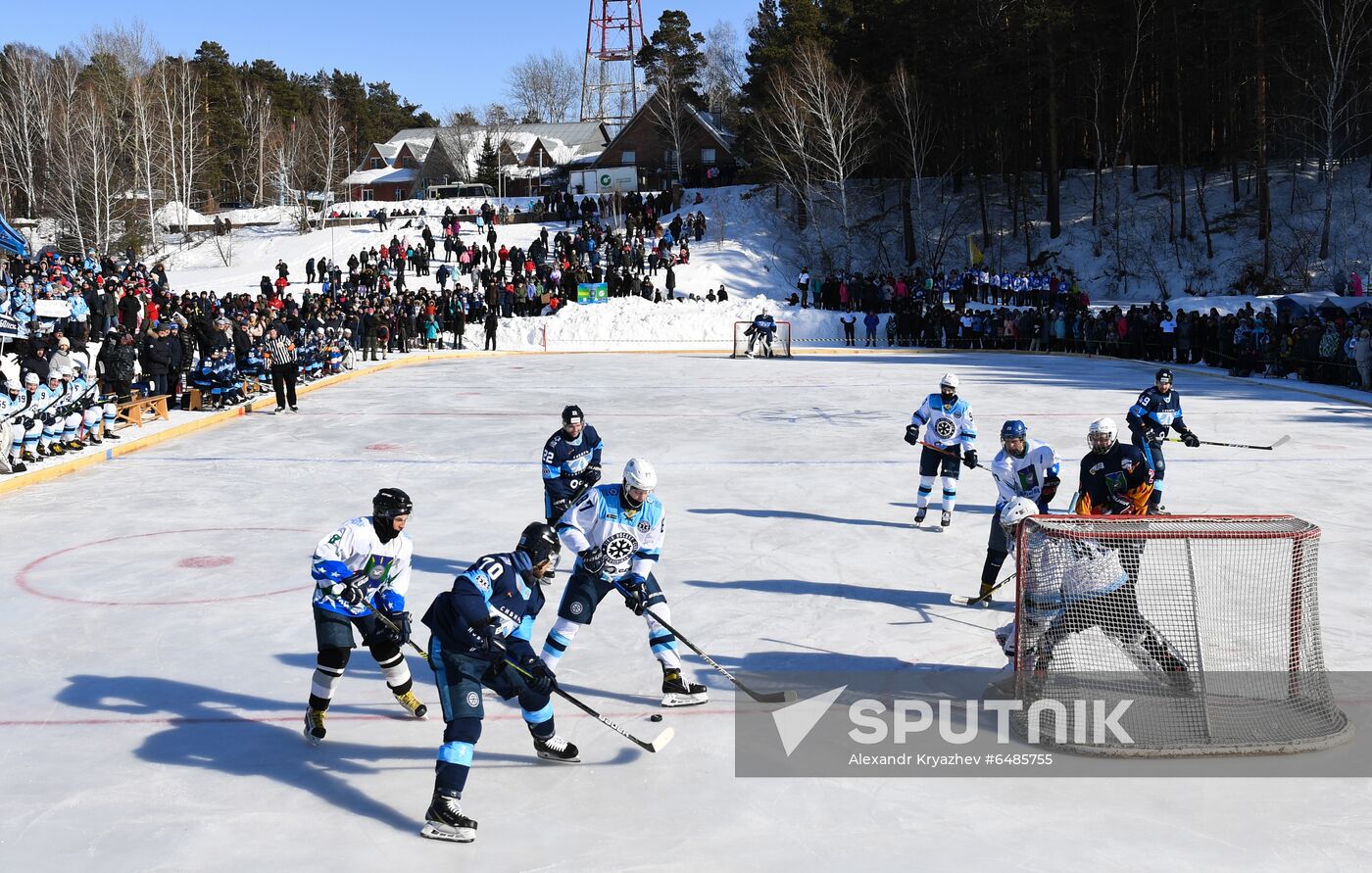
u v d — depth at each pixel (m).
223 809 5.23
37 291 25.03
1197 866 4.65
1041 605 6.17
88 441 16.20
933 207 59.62
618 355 37.84
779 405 22.08
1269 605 7.81
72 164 58.12
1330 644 7.48
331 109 87.88
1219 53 51.81
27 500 12.70
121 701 6.61
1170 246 50.44
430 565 9.79
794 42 64.12
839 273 53.88
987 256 54.81
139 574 9.45
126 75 69.94
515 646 5.37
